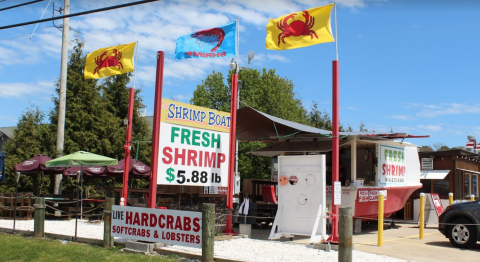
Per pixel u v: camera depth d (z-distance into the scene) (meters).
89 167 16.30
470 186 19.61
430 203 16.20
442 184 18.23
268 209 13.37
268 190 12.26
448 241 11.41
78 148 21.80
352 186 11.85
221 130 11.09
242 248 9.04
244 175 25.30
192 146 10.30
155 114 9.38
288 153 14.42
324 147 12.85
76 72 23.31
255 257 8.05
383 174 13.21
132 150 24.55
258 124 12.66
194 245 7.92
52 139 21.84
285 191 10.57
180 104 10.09
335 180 9.27
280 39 9.59
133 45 11.86
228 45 10.56
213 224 7.80
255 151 14.27
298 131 12.77
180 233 8.13
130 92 12.12
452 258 8.80
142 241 8.96
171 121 9.87
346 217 7.06
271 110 27.84
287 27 9.54
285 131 13.20
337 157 9.26
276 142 14.84
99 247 9.26
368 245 10.23
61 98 17.56
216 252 8.55
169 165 9.74
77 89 23.12
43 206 10.72
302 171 10.37
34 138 22.27
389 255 8.89
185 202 14.71
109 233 9.27
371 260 8.02
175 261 7.80
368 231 13.48
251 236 11.53
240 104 27.19
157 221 8.52
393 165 13.95
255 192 13.97
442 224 10.56
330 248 8.88
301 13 9.43
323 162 10.09
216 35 10.66
